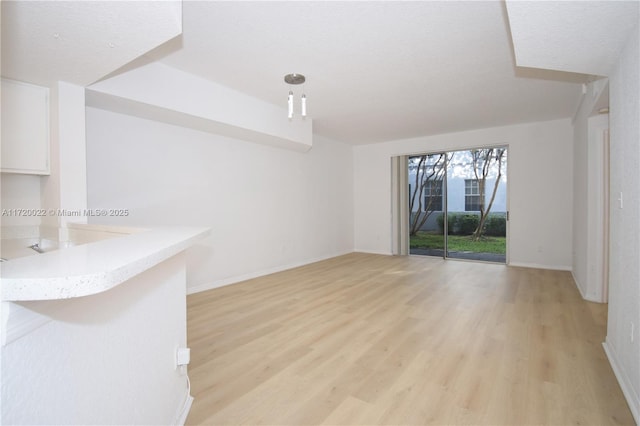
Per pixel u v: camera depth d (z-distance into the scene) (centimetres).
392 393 183
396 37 258
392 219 691
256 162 484
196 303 353
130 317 109
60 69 213
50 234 242
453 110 458
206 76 336
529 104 433
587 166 359
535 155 533
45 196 248
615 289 213
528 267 539
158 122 360
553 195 521
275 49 277
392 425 157
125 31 172
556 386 189
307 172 594
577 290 399
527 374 203
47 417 68
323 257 636
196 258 400
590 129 355
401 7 219
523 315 310
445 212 630
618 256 208
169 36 177
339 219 688
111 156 321
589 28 172
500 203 596
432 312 320
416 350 237
